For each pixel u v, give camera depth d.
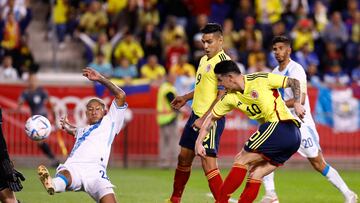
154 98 60.50
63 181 26.62
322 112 60.47
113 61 66.50
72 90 59.50
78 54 72.25
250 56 65.38
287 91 33.72
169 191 40.75
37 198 36.59
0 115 27.58
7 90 59.66
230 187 29.25
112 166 59.31
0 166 27.44
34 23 75.19
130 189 41.69
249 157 29.30
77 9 72.31
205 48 31.41
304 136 33.56
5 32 65.88
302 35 67.50
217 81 29.89
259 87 28.75
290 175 52.88
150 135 59.41
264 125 29.20
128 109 59.34
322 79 67.69
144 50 67.88
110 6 69.88
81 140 27.91
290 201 37.16
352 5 72.44
